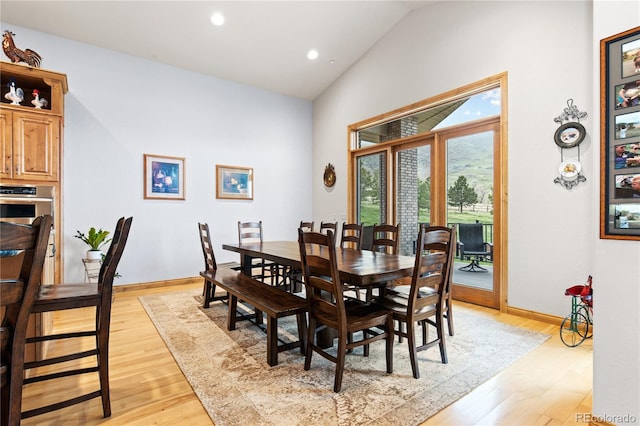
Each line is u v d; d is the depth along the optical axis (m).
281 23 4.34
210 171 5.25
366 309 2.23
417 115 4.53
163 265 4.80
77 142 4.18
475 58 3.72
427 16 4.25
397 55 4.66
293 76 5.56
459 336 2.81
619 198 1.51
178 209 4.94
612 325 1.53
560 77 3.04
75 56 4.18
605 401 1.55
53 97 3.65
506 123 3.43
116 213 4.43
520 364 2.29
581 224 2.91
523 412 1.75
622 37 1.51
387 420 1.67
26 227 1.12
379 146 5.05
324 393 1.92
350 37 4.79
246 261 3.87
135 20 3.99
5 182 3.38
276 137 6.00
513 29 3.38
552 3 3.10
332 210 5.93
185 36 4.36
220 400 1.86
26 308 1.20
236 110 5.54
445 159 4.18
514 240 3.37
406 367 2.25
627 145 1.49
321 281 2.07
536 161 3.20
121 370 2.23
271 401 1.84
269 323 2.28
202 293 4.34
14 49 3.44
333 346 2.60
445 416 1.72
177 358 2.39
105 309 1.71
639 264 1.45
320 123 6.21
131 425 1.66
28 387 2.01
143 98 4.66
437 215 4.26
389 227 3.49
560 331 2.74
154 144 4.74
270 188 5.91
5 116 3.39
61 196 3.72
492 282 3.67
